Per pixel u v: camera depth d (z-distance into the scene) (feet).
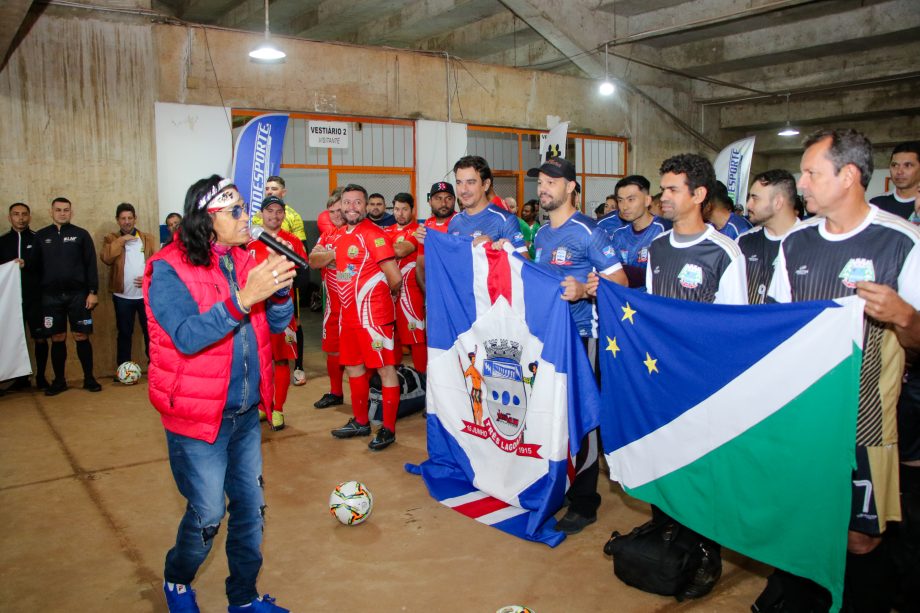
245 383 7.98
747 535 8.52
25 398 21.49
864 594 7.88
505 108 35.32
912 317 6.69
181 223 7.74
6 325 21.02
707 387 8.81
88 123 24.00
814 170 7.45
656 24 38.37
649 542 9.48
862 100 45.21
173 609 8.27
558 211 11.75
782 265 8.20
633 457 9.95
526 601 9.34
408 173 32.63
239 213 7.84
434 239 13.14
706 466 8.93
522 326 11.68
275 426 17.42
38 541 11.46
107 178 24.44
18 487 13.92
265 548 11.01
